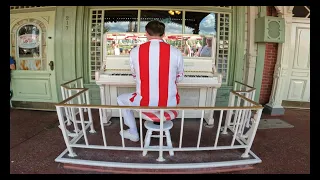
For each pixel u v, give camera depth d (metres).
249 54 3.82
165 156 2.20
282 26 3.53
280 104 3.92
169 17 3.77
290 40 3.70
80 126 3.09
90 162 2.04
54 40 3.68
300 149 2.54
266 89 4.10
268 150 2.49
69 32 3.65
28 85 3.87
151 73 1.93
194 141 2.60
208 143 2.56
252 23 3.73
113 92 3.17
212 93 2.99
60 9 3.61
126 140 2.58
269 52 3.94
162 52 1.90
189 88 3.22
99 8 3.72
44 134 2.81
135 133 2.48
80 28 3.70
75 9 3.62
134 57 1.95
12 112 3.76
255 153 2.41
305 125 3.36
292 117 3.77
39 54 3.77
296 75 4.21
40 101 3.91
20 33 3.74
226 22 3.85
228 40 3.89
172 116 2.03
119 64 3.02
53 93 3.85
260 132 3.05
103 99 2.95
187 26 3.81
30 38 3.73
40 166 2.07
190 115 3.31
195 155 2.24
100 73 2.82
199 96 3.25
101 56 3.83
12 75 3.85
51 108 3.90
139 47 1.94
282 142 2.72
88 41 3.82
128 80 2.76
